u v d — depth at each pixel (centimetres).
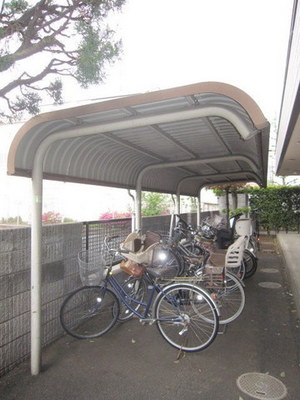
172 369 284
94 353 313
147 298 369
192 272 477
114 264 438
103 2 194
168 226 745
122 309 388
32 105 213
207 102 244
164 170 607
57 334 344
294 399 240
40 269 280
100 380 267
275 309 436
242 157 462
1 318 271
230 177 841
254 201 1317
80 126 268
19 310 290
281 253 870
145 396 246
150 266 382
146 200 1285
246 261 596
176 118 246
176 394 248
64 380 267
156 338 345
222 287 392
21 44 196
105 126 262
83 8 195
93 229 429
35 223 278
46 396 246
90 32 195
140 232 495
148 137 347
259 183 805
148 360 300
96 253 407
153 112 256
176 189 726
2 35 182
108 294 375
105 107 237
